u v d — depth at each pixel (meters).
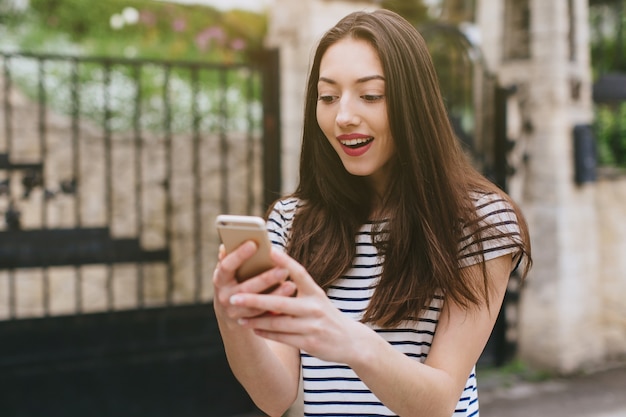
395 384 1.10
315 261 1.40
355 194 1.43
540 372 4.40
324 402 1.36
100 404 3.47
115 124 4.87
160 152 4.45
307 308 1.03
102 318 3.55
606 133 6.18
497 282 1.31
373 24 1.30
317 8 3.85
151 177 4.43
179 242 4.37
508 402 4.00
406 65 1.29
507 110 4.41
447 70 4.60
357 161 1.33
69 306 4.12
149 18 6.16
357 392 1.34
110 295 3.63
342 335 1.05
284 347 1.41
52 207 4.29
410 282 1.30
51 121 4.47
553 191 4.32
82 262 3.57
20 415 3.34
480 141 4.42
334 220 1.44
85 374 3.45
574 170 4.40
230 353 1.26
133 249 3.68
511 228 1.31
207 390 3.70
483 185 1.37
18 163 3.63
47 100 4.96
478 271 1.29
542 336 4.42
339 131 1.31
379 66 1.28
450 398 1.19
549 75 4.30
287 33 4.01
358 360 1.05
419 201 1.32
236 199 4.48
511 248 1.30
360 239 1.41
